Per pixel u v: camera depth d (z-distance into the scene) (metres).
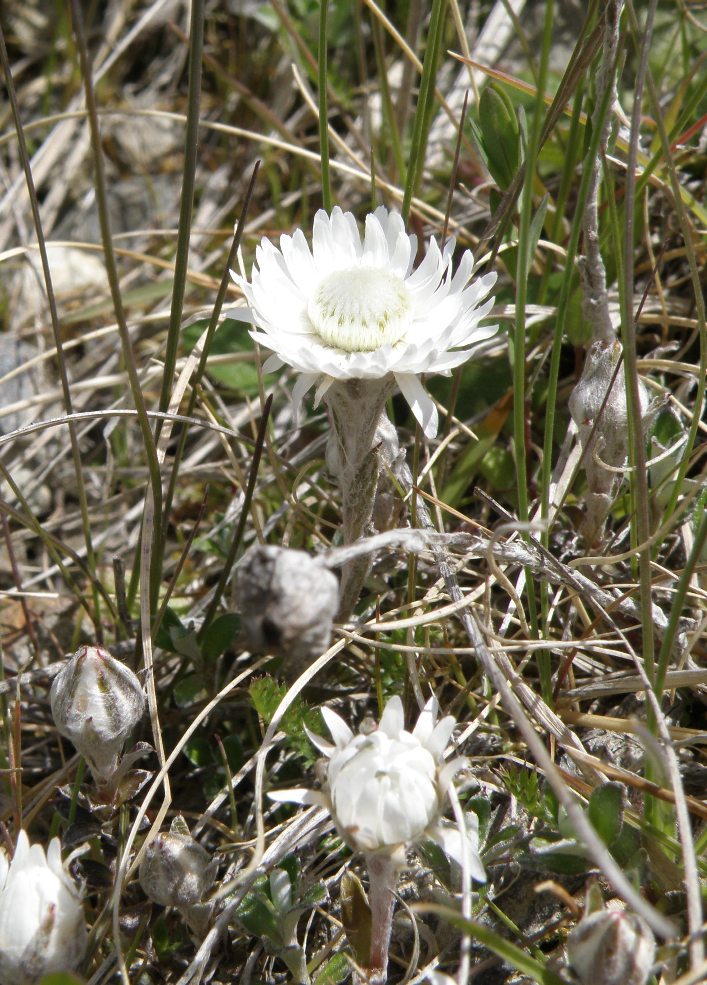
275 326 0.32
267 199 0.48
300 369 0.32
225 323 0.41
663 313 0.38
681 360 0.38
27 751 0.36
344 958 0.32
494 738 0.34
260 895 0.32
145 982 0.33
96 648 0.32
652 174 0.38
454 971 0.32
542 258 0.39
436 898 0.32
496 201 0.37
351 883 0.32
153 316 0.39
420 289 0.33
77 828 0.33
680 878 0.32
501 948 0.30
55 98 0.54
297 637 0.30
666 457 0.35
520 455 0.33
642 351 0.39
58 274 0.47
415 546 0.32
